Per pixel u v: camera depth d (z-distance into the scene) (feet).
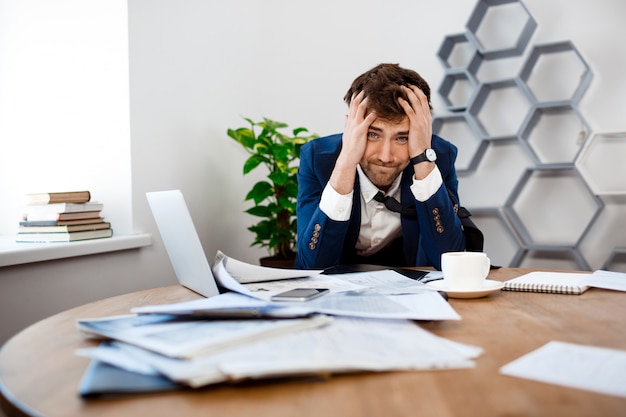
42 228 6.18
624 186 8.92
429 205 5.04
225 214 9.30
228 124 9.42
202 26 8.62
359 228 5.47
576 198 9.26
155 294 3.79
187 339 2.03
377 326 2.42
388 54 10.23
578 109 8.95
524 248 9.23
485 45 9.76
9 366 2.10
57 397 1.75
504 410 1.55
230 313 2.47
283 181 8.17
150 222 7.26
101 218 6.60
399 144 5.02
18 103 7.55
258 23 10.59
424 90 5.26
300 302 2.86
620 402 1.58
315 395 1.71
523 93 9.36
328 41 10.58
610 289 3.55
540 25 9.31
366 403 1.64
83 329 2.38
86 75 7.13
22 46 7.49
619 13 8.86
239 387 1.80
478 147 9.46
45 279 5.75
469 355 2.05
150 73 7.29
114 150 7.00
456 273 3.41
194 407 1.64
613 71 8.90
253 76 10.34
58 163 7.34
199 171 8.52
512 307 3.06
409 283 3.57
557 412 1.53
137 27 7.01
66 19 7.22
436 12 9.92
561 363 1.95
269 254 9.87
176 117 7.90
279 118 10.89
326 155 5.56
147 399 1.71
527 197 9.55
